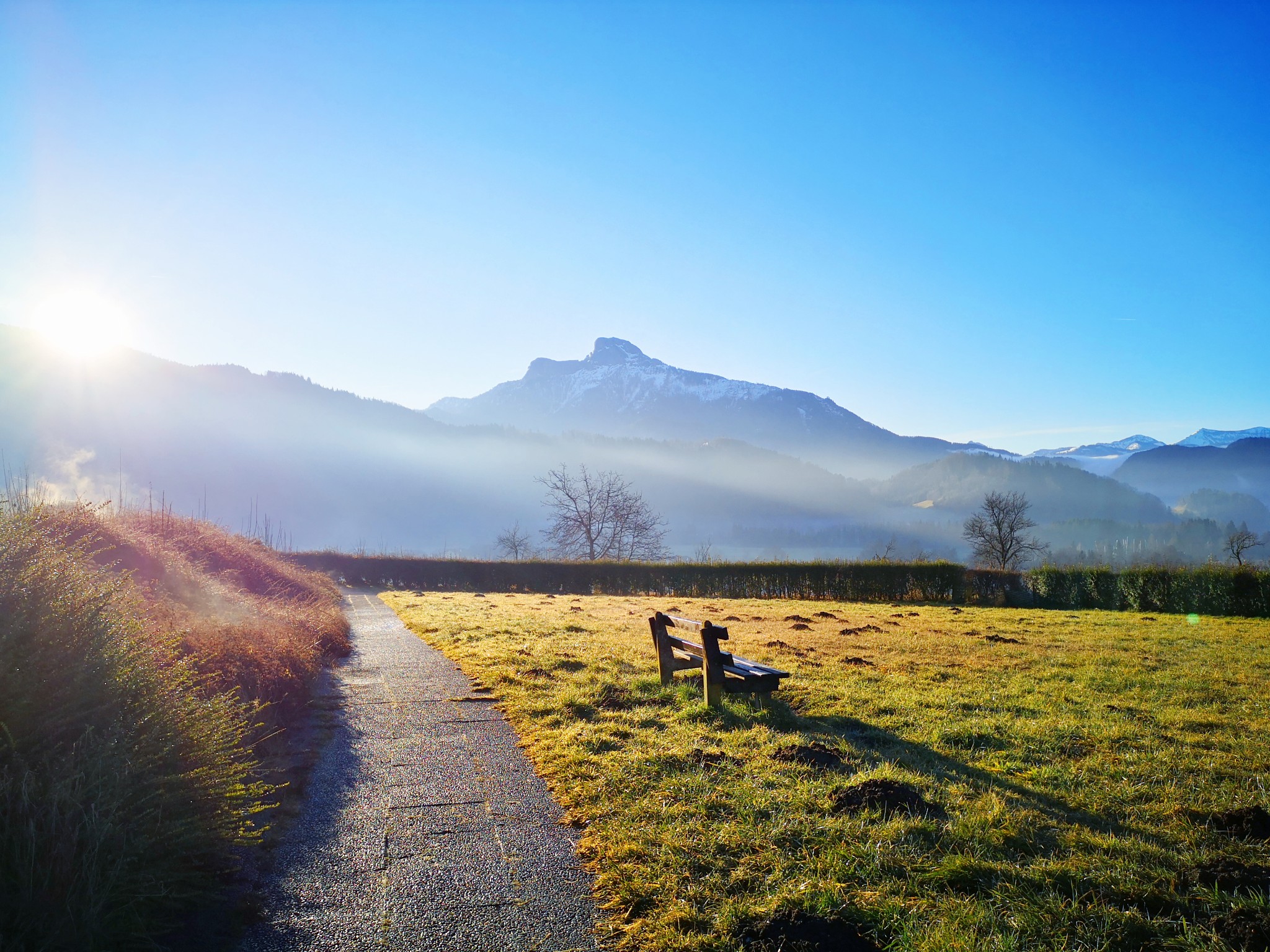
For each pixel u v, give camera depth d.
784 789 5.00
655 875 3.82
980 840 4.20
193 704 4.18
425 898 3.67
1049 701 8.07
